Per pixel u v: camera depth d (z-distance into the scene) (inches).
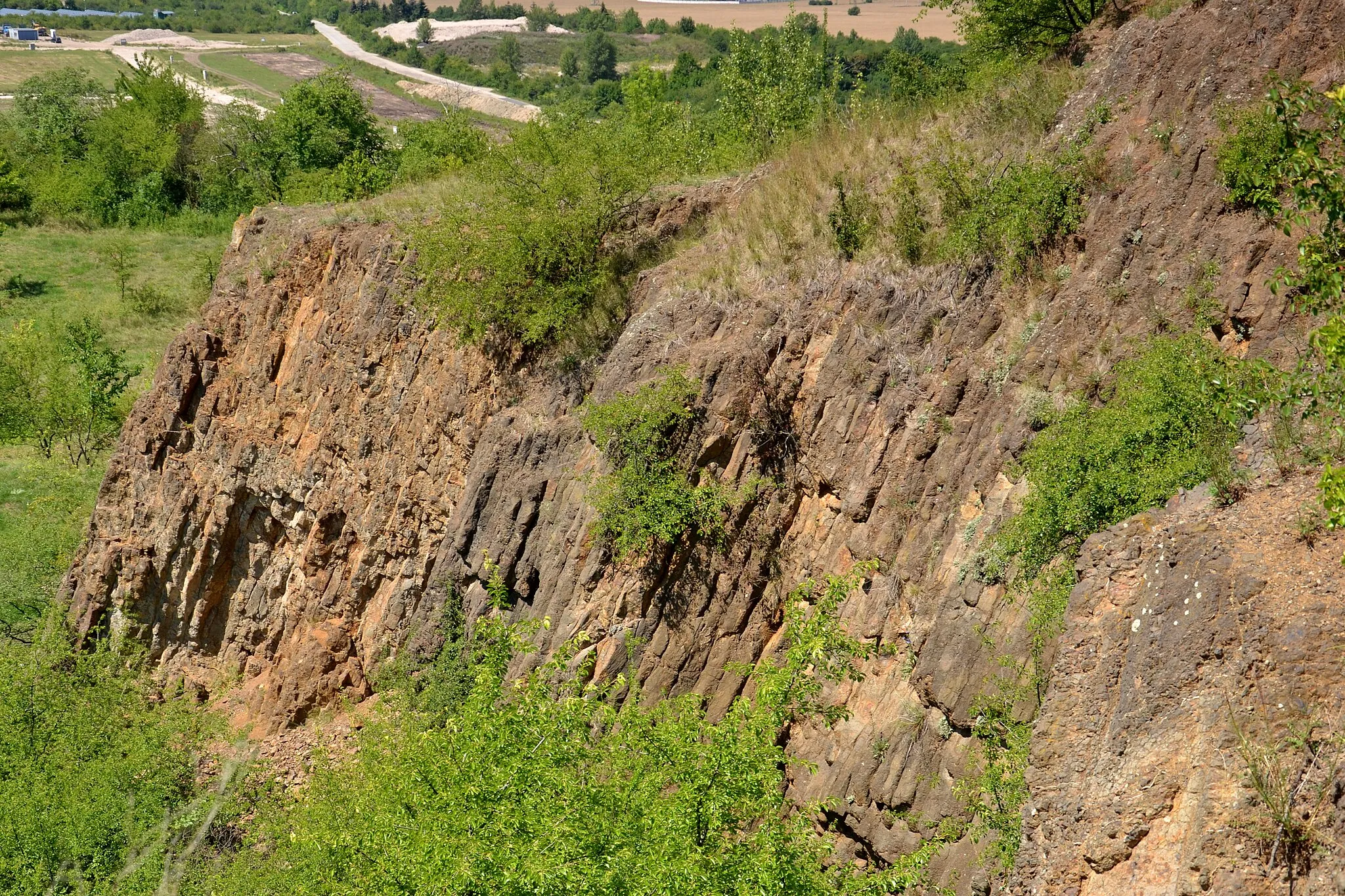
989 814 478.0
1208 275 514.9
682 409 714.8
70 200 2783.0
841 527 662.5
